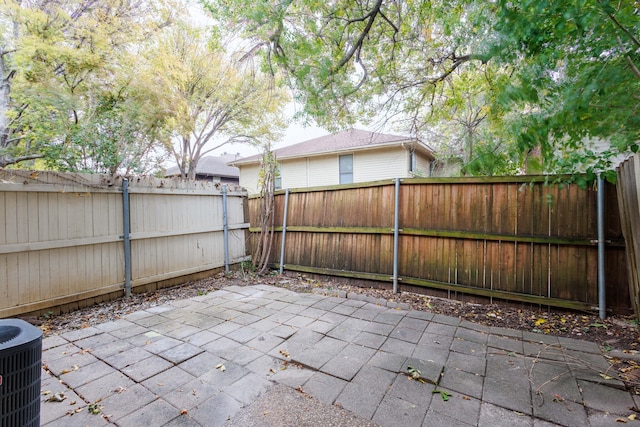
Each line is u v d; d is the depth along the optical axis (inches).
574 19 65.0
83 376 84.1
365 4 137.3
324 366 89.5
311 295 160.9
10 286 116.6
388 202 164.9
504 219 136.5
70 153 232.4
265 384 81.0
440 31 145.3
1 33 240.2
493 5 88.4
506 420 66.5
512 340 106.0
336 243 183.9
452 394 76.0
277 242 212.7
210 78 381.7
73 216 134.5
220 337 109.3
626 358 91.7
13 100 268.5
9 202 116.3
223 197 206.8
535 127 78.9
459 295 146.2
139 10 307.0
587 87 69.7
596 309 119.0
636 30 64.5
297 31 130.6
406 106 183.9
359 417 68.1
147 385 80.1
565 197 125.0
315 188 193.2
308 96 151.1
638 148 81.4
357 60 149.5
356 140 451.2
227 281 189.9
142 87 281.6
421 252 155.6
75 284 135.6
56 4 254.7
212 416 68.5
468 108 192.5
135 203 158.2
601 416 67.3
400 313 133.3
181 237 180.7
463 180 144.9
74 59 247.0
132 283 155.9
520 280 133.3
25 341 49.2
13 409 47.5
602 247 118.0
